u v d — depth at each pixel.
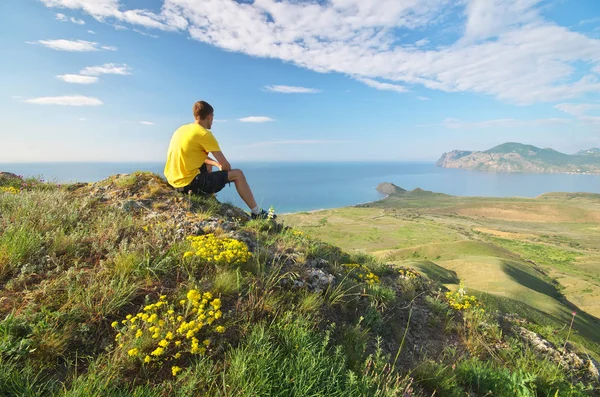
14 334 2.68
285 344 3.35
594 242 186.88
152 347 2.93
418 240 171.25
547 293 68.00
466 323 5.95
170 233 4.89
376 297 5.46
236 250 4.45
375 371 3.57
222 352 3.13
